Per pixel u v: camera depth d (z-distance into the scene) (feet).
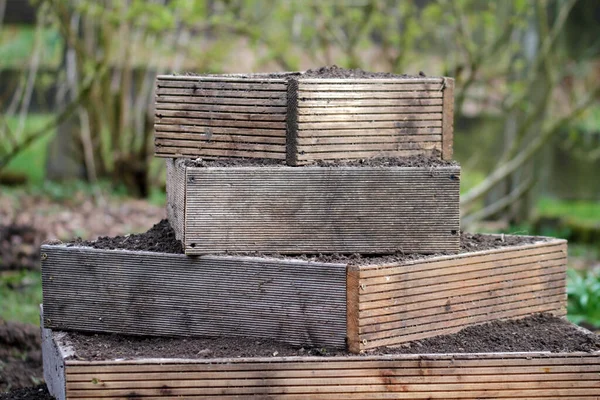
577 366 14.71
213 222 15.17
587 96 43.21
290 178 15.28
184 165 15.33
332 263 14.65
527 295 16.74
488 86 46.09
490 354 14.56
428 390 14.44
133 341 15.57
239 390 14.17
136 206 43.19
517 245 16.67
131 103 49.57
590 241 44.86
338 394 14.28
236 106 15.80
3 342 22.08
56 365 15.46
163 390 14.14
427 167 15.51
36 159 51.34
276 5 41.91
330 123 15.61
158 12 37.91
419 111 16.30
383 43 43.37
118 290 15.75
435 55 46.57
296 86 15.31
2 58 48.78
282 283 14.87
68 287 16.02
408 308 15.03
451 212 15.58
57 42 50.42
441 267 15.39
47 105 50.16
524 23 41.06
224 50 44.14
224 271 15.16
